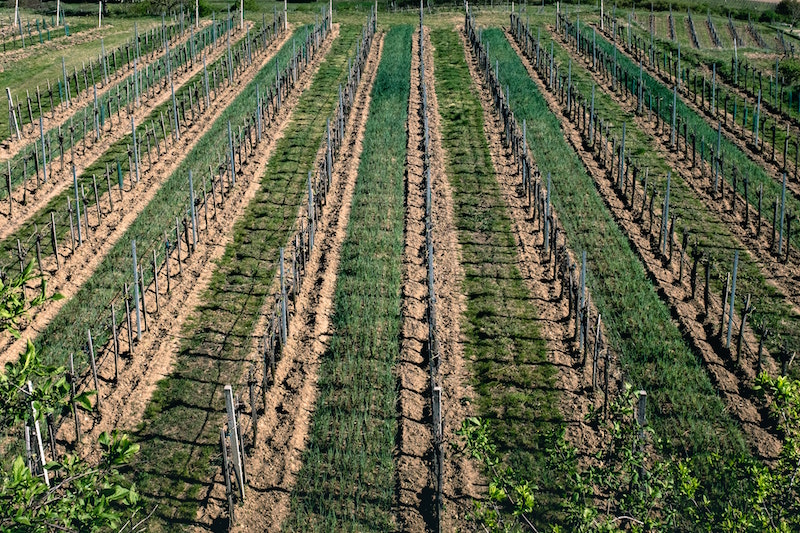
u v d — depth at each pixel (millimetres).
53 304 18906
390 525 12781
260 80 39562
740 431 14953
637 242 22812
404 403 15742
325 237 23188
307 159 29172
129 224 23453
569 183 27141
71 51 45844
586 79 40312
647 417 15234
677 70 41938
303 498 13328
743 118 34375
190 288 20047
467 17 52031
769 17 64625
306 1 67062
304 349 17625
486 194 26625
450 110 35906
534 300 19891
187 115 33781
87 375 16016
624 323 18594
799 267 21406
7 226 22875
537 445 14609
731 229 23703
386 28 53031
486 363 17234
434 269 21484
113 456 9102
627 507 11102
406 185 27203
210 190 26078
